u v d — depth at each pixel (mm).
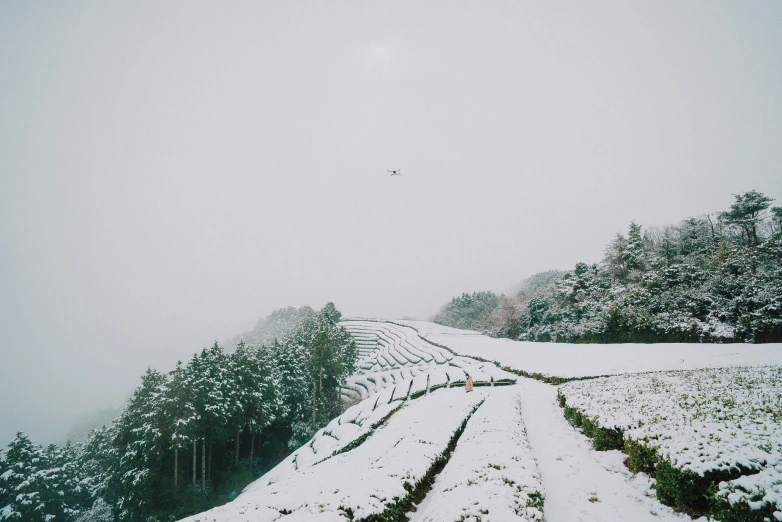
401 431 20344
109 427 51125
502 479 10906
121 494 38906
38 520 36562
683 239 78438
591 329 61125
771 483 8281
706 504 9391
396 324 132750
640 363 34906
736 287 47438
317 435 42406
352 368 76500
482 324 124250
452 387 40906
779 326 38812
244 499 13156
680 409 14367
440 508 9570
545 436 18391
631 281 74188
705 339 45188
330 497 11242
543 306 90438
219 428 39312
